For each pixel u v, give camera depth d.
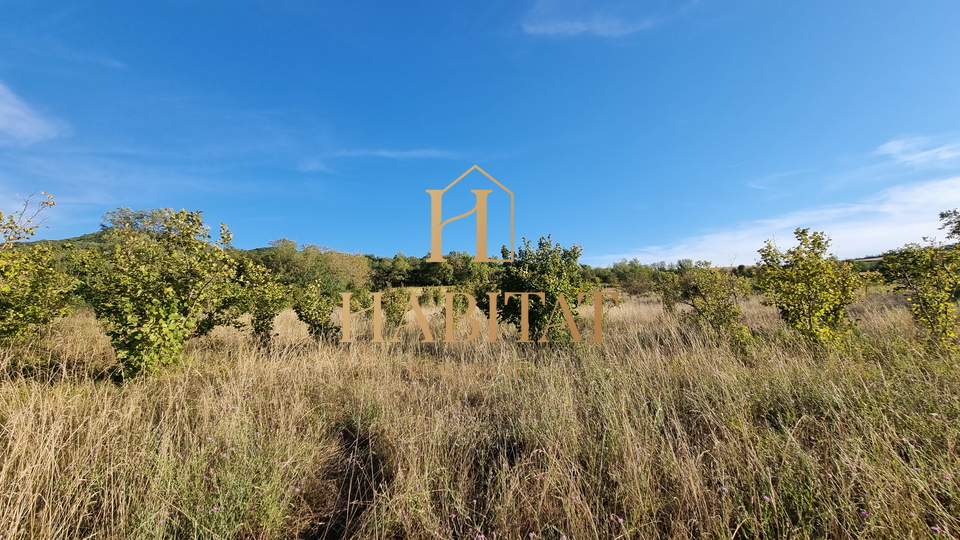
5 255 4.75
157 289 4.94
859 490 2.18
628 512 2.23
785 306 5.64
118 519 2.24
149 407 3.77
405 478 2.58
